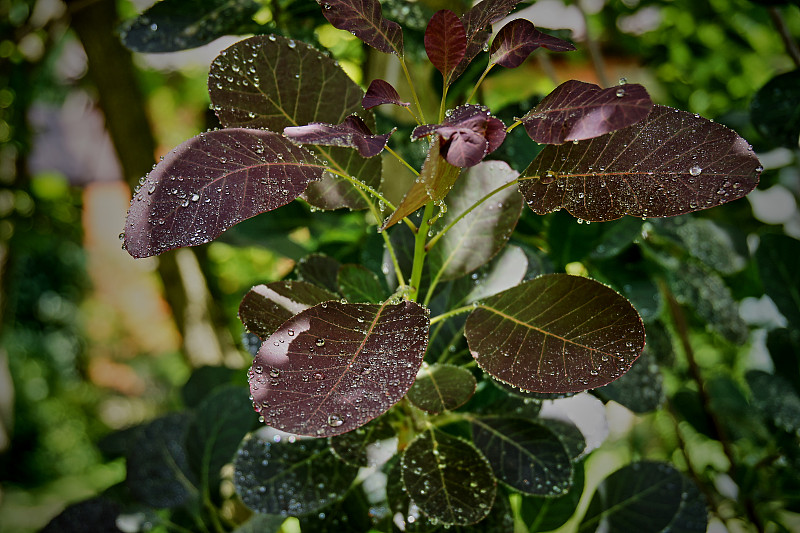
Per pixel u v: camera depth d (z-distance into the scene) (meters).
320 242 0.74
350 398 0.40
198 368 0.72
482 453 0.51
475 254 0.50
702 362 1.03
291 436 0.52
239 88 0.46
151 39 0.58
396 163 0.64
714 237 0.68
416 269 0.46
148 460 0.60
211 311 0.96
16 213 1.52
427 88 0.67
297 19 0.64
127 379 3.41
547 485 0.50
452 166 0.42
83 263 3.35
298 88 0.47
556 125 0.41
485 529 0.51
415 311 0.42
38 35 1.17
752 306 0.90
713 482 0.81
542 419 0.54
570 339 0.43
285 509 0.50
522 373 0.43
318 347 0.41
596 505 0.57
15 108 1.26
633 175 0.43
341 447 0.49
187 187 0.41
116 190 3.07
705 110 1.17
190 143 0.42
